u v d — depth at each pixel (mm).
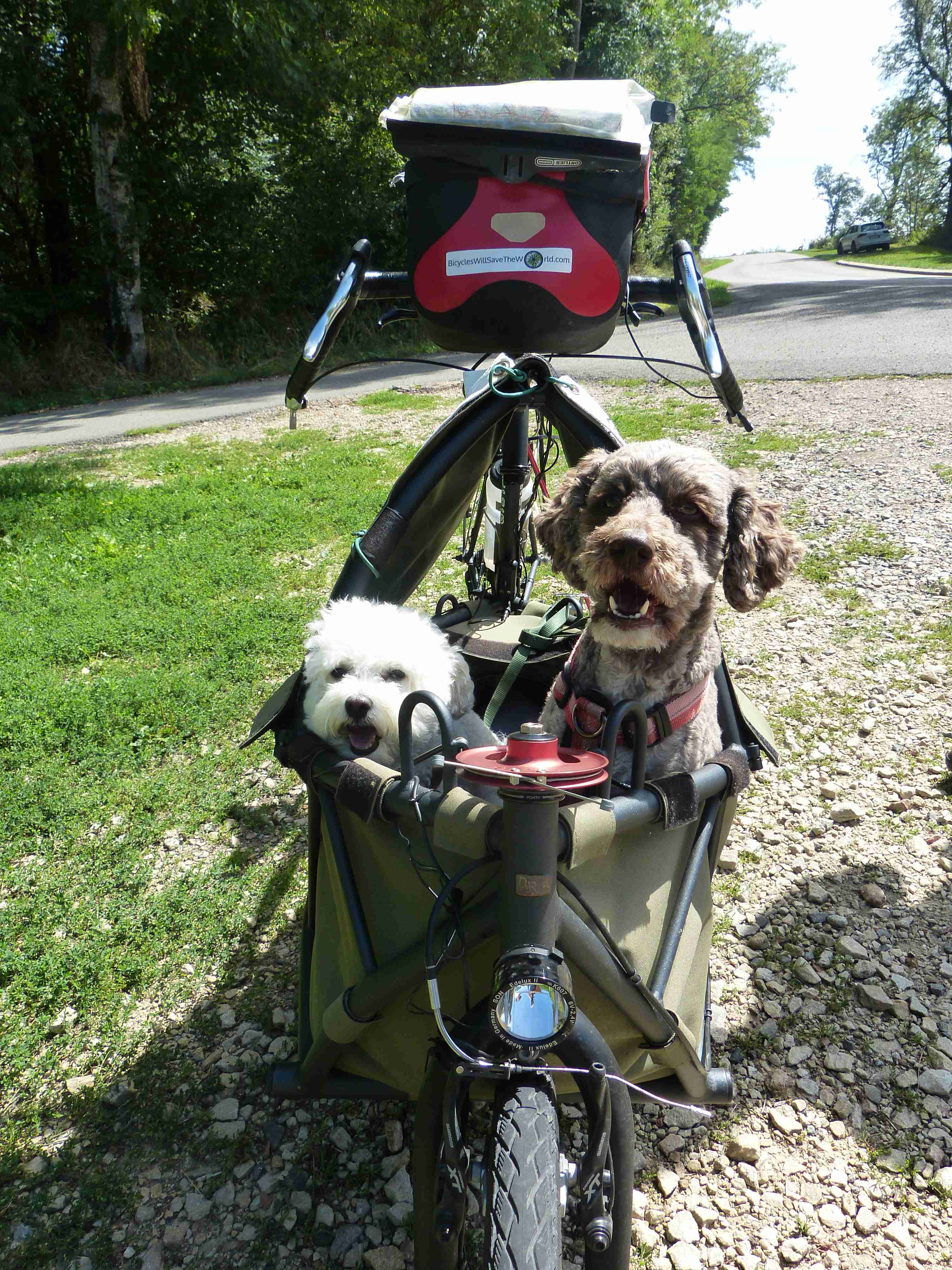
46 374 7938
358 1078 906
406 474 1102
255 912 1411
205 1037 1194
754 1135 1041
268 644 2264
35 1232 961
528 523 1598
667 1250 927
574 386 1198
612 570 900
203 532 3172
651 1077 876
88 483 4082
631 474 1019
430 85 9039
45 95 7523
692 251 1137
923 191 26344
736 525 1043
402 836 761
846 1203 963
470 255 1063
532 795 656
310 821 976
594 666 1021
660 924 813
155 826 1618
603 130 986
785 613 2326
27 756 1817
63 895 1423
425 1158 721
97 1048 1185
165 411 6609
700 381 5016
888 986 1234
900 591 2367
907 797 1613
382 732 911
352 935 827
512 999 640
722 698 1048
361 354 8461
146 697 2020
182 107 8203
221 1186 1003
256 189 8828
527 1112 648
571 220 1051
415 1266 739
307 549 3002
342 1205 979
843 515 2869
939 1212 955
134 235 8039
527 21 8867
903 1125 1049
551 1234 593
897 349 5594
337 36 8406
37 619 2523
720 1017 1195
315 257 9523
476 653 1344
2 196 8109
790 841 1527
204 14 7098
